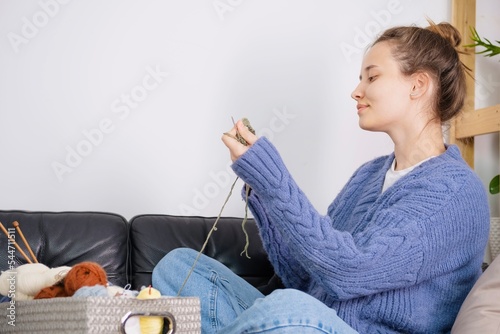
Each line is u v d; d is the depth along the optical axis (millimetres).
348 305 1353
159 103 2377
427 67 1502
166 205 2367
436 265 1344
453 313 1404
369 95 1526
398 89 1505
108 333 953
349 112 2504
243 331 1125
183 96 2395
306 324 1097
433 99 1516
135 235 2020
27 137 2279
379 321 1355
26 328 1050
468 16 2523
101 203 2318
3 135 2262
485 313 1275
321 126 2486
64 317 979
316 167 2477
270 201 1285
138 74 2365
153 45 2379
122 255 1968
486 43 2521
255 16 2459
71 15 2324
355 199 1638
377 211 1424
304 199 1278
